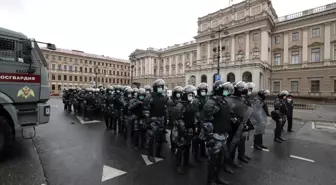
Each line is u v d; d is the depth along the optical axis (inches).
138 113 208.2
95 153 195.6
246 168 166.7
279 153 207.3
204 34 1609.3
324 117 489.7
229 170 156.7
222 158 138.6
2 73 167.9
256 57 1201.4
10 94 172.2
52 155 186.9
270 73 1371.8
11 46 173.9
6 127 170.1
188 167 165.8
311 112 572.4
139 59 2682.1
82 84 2476.6
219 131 133.0
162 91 183.9
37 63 192.2
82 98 466.3
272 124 391.2
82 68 2491.4
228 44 1485.0
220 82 146.8
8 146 171.9
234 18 1456.7
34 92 188.9
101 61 2733.8
